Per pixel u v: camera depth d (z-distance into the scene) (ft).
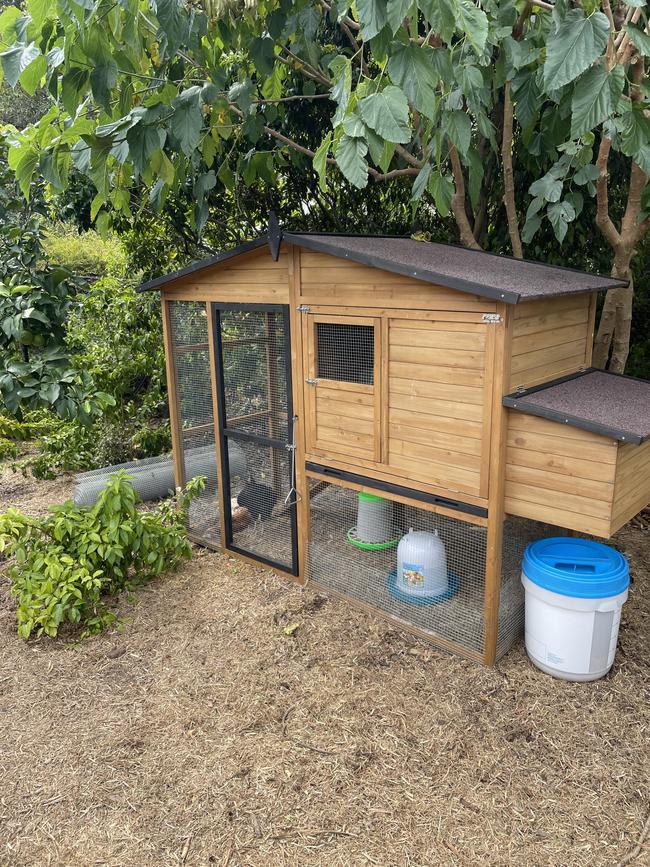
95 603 12.71
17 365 14.28
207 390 15.01
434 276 9.71
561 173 13.16
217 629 12.50
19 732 10.01
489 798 8.53
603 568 10.32
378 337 11.14
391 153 9.75
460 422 10.37
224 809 8.52
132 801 8.69
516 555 11.73
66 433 20.74
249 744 9.62
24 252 17.66
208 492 15.72
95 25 9.98
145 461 19.95
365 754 9.34
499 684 10.62
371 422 11.67
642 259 19.53
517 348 10.03
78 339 21.08
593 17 9.32
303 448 13.07
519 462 10.03
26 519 12.83
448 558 11.73
